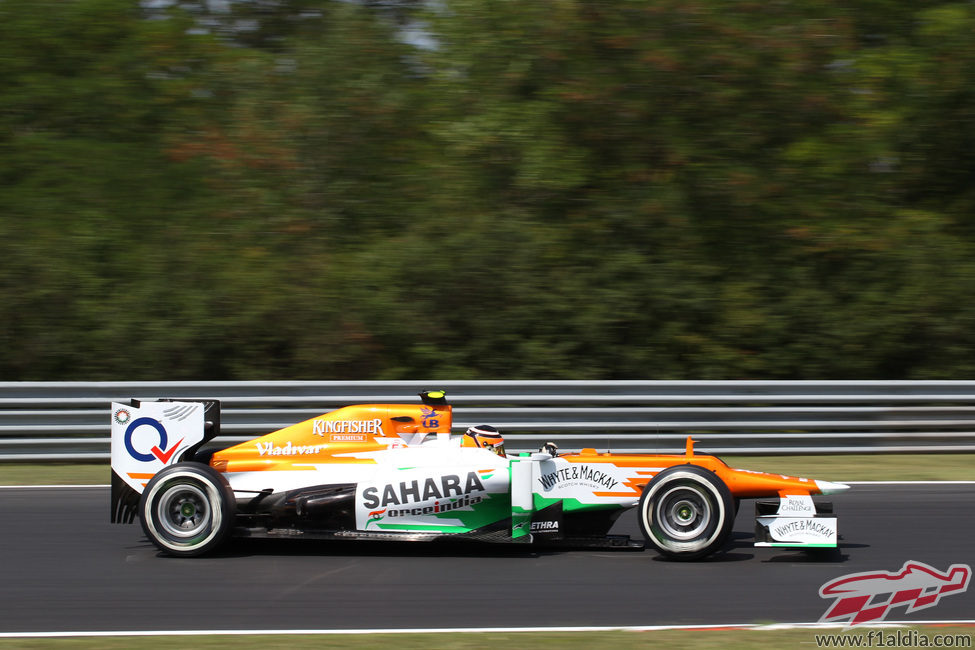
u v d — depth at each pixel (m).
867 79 34.41
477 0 34.09
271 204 31.61
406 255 28.95
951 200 34.72
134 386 21.66
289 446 14.71
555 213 31.55
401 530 14.09
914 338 28.66
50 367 27.27
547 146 31.62
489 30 33.81
